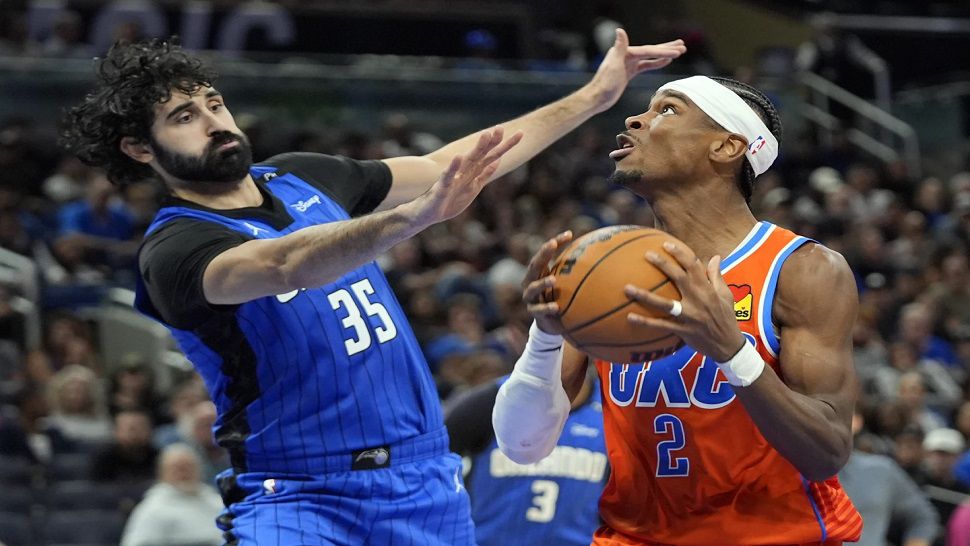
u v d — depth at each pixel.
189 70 6.47
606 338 5.04
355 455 6.25
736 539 5.73
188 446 15.80
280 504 6.22
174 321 6.10
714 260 5.19
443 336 19.48
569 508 9.33
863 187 28.09
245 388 6.25
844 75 32.03
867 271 24.47
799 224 24.97
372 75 26.66
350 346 6.29
